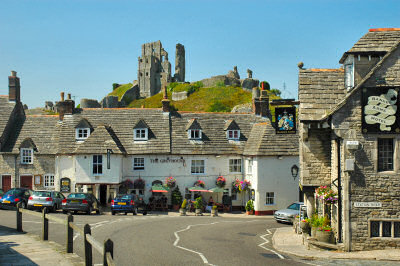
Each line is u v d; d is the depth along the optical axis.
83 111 41.06
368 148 17.19
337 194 18.25
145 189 37.62
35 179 38.34
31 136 39.78
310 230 19.83
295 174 36.59
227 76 115.12
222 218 31.56
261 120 42.28
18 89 42.25
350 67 19.48
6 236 16.69
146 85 119.12
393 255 15.95
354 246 17.03
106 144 35.94
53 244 15.05
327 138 20.48
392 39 19.67
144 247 17.02
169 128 39.62
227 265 14.31
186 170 38.06
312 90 20.86
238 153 38.72
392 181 17.03
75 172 35.69
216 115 42.00
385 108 17.02
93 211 33.31
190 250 16.80
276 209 36.09
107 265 9.05
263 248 18.22
